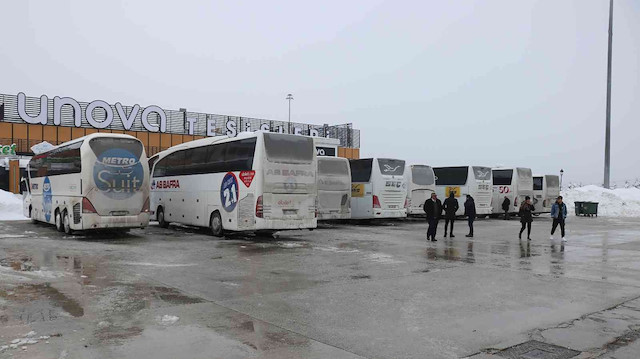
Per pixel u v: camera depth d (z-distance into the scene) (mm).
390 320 7586
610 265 13070
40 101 33125
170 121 37969
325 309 8188
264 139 17406
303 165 18203
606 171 44594
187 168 21375
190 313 7789
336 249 15828
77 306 8117
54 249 15078
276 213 17516
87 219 17797
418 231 22953
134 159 18688
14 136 32219
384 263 13039
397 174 27219
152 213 24141
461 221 31516
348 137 46469
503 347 6418
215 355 5965
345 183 25984
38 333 6699
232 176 18312
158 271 11422
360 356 6023
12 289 9344
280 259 13547
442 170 33344
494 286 10188
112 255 13891
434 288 9930
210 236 19375
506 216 33875
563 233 18938
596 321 7641
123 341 6410
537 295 9391
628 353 6250
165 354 5969
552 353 6219
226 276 10922
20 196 31219
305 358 5918
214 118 40000
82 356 5852
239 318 7566
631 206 41219
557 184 37344
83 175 17906
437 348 6344
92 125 34656
